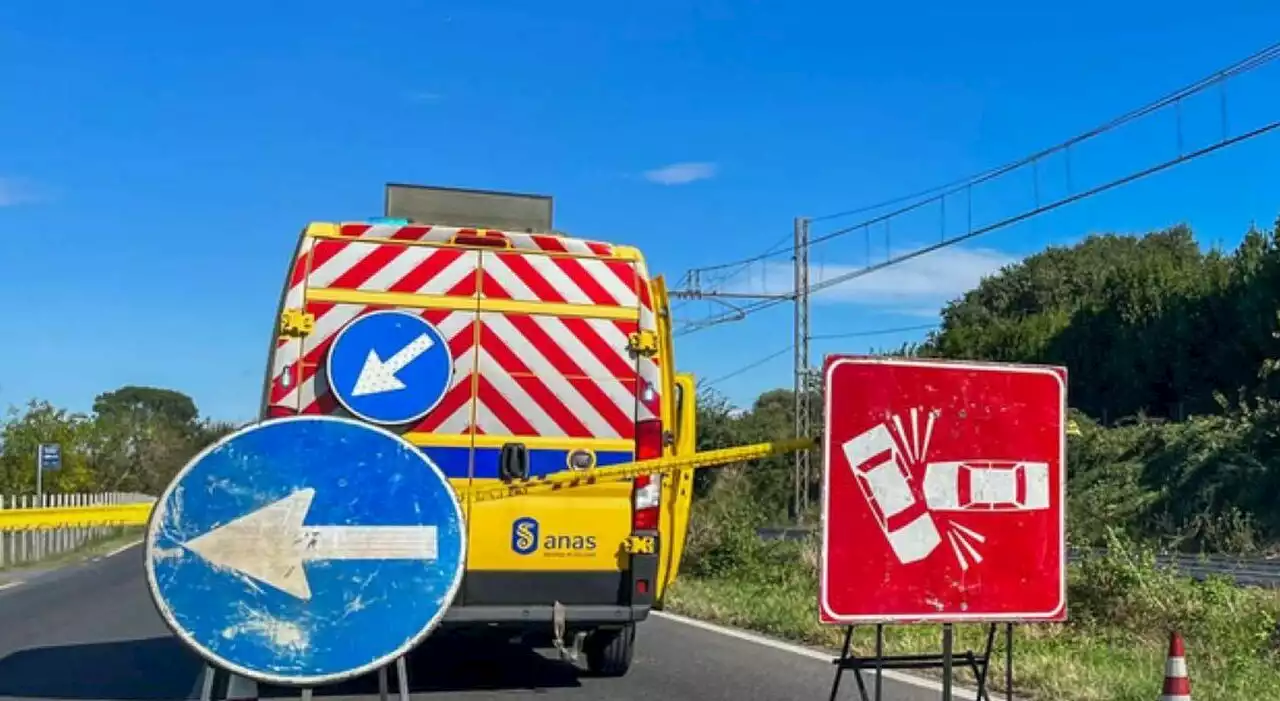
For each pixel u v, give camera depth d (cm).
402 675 455
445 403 768
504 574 766
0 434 4169
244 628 422
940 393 526
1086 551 1245
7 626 1338
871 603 510
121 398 9731
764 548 1698
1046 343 5394
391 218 818
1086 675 858
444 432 766
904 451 519
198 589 421
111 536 4150
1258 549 2542
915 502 518
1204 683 859
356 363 746
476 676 923
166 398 9875
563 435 784
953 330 6069
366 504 436
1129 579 1146
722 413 3042
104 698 868
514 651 1045
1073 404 5125
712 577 1645
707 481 2306
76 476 4134
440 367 758
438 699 833
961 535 522
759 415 3219
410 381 752
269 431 432
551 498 777
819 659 996
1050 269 7206
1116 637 1060
